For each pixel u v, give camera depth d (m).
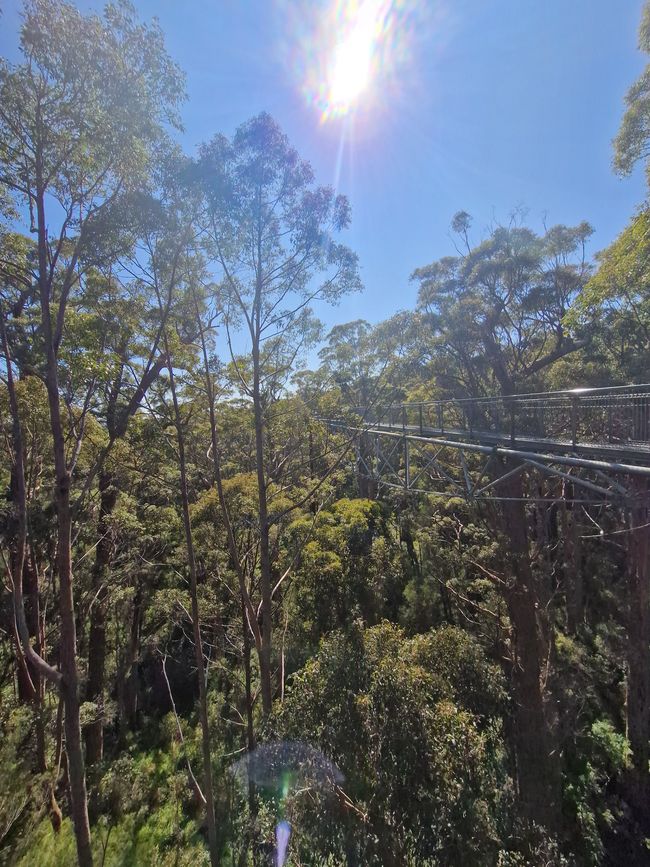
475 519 15.59
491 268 12.74
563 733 9.95
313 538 12.66
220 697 12.12
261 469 8.66
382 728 5.30
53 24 4.28
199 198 6.19
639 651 10.20
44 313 4.95
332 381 11.42
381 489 20.80
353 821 4.91
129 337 6.72
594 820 8.75
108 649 13.33
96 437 8.87
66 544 4.96
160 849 7.58
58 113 4.68
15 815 6.71
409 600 14.03
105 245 5.63
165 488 11.09
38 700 8.48
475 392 14.89
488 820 5.04
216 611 10.18
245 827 6.17
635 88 5.94
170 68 5.07
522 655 11.12
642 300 9.96
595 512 16.70
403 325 11.59
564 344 13.86
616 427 6.34
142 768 9.97
